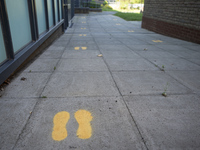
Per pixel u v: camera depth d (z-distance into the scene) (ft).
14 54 12.59
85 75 13.37
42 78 12.69
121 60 17.43
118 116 8.55
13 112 8.68
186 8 28.55
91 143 6.88
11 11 12.21
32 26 16.17
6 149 6.50
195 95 10.79
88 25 49.42
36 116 8.41
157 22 38.40
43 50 20.90
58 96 10.23
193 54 20.61
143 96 10.46
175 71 14.82
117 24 53.31
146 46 24.49
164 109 9.23
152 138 7.20
